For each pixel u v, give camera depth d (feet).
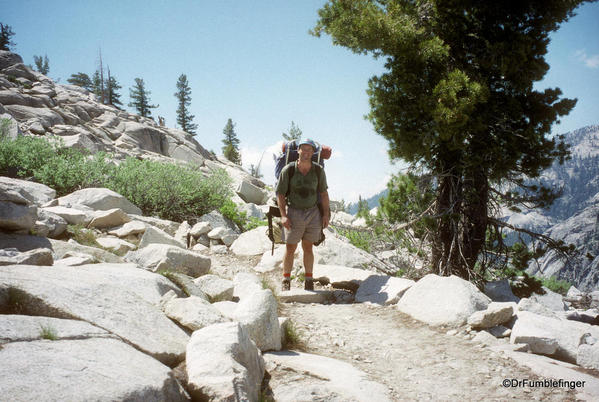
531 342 11.48
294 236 18.35
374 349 12.09
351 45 23.27
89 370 5.38
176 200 36.68
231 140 237.04
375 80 23.17
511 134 22.09
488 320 12.77
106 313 8.00
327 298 18.89
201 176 42.47
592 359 10.57
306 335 13.08
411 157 23.36
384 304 16.85
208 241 30.63
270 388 8.31
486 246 24.79
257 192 54.49
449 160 23.44
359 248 31.17
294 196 18.06
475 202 22.93
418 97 22.04
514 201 24.09
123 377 5.47
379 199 26.89
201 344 7.56
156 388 5.62
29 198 18.42
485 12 22.56
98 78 234.38
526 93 22.94
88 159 36.11
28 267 9.51
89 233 21.43
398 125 22.66
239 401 6.25
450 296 14.46
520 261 24.13
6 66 85.51
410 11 22.74
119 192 34.01
